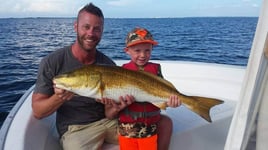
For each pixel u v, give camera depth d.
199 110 2.21
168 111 3.47
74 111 2.69
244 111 1.42
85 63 2.71
